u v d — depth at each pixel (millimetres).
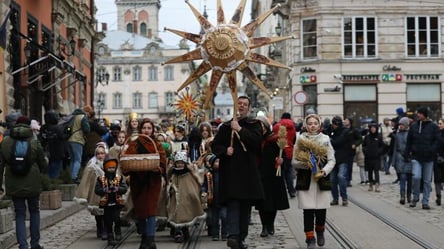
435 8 37125
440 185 16500
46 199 15094
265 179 11828
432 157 15641
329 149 10727
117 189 11656
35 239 10711
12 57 21391
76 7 32031
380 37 37188
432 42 37312
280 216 15117
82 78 27562
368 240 11516
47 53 23484
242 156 10062
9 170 10289
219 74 11094
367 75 37125
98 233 12531
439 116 37188
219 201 10258
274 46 46688
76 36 33688
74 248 11438
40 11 25406
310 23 37656
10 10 20078
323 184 10641
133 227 13953
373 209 15734
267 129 11898
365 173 23203
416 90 37406
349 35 37250
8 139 10328
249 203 10258
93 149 18906
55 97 27922
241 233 10227
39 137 17109
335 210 15750
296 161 10648
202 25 11234
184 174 12109
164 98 102562
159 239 12406
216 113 140875
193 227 13977
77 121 18047
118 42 105750
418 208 15930
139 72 103125
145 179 10797
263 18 11453
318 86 37281
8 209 12094
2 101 19594
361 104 37188
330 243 11305
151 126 10930
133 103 103000
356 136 16953
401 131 16812
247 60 11039
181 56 11211
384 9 37125
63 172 17516
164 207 12195
